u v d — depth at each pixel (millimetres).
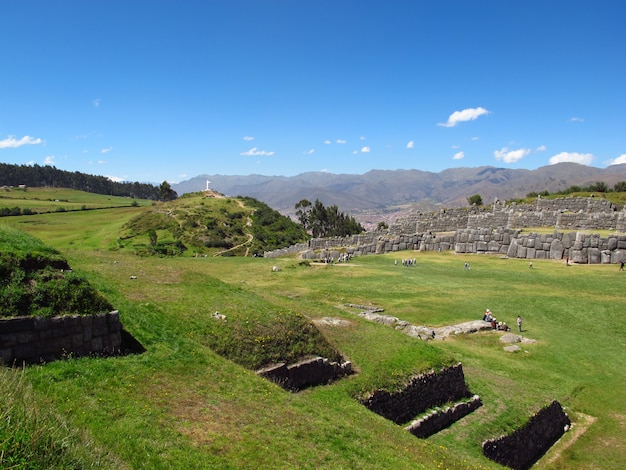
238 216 145625
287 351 20500
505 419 21844
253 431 13375
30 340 13625
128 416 12383
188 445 11836
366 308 40031
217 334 19734
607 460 21000
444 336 34125
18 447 8656
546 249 59156
